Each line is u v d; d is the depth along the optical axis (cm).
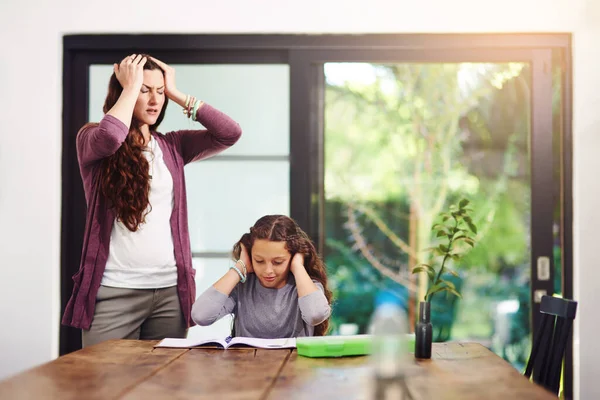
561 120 353
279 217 264
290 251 259
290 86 353
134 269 282
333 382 177
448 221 355
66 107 352
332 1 348
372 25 348
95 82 356
